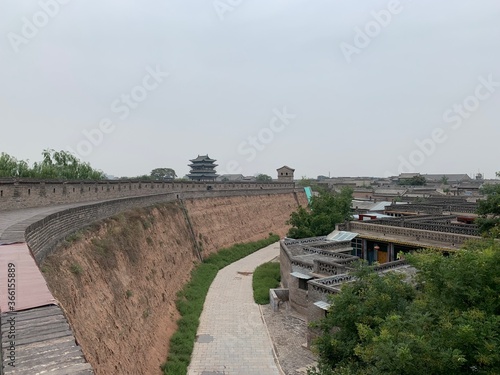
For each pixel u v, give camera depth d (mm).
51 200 28516
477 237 23984
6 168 40156
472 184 113312
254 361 20016
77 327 13562
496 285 9117
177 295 29312
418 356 8281
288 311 27234
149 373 17688
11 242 11836
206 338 23016
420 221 32281
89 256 19125
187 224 43906
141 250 27156
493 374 7832
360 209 52656
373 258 31609
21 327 6656
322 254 28375
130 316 19406
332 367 12859
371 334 10336
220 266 42344
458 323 8672
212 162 103125
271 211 69250
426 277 10383
